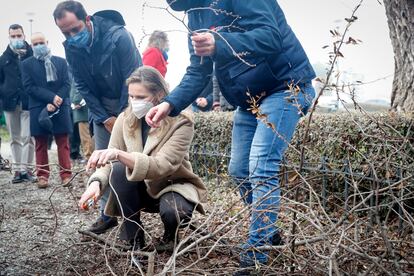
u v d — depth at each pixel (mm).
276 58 2791
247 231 2932
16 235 3938
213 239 2955
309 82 2920
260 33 2627
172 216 2957
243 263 2605
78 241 3641
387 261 2264
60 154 6398
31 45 6625
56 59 6418
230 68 2816
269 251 2617
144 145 3209
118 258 3156
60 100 6250
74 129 9000
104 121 4109
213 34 2635
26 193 5934
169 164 2943
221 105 6602
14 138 6973
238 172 3133
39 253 3422
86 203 2865
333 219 2750
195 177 3176
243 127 3104
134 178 2852
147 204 3248
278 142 2785
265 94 2893
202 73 3023
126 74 4086
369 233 2551
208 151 5844
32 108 6289
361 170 3857
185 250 2273
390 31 5297
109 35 4031
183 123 3078
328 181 3932
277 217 2693
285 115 2803
